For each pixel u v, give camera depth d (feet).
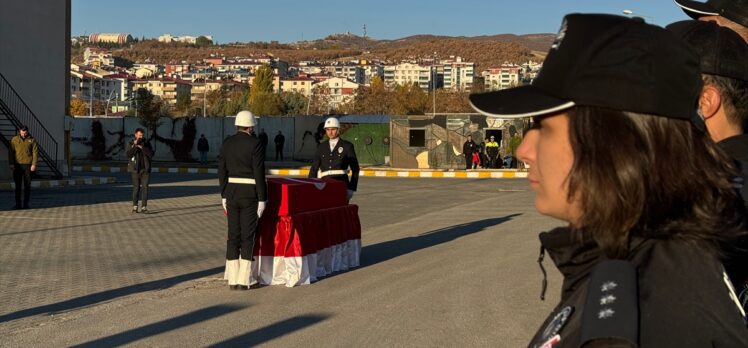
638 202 4.18
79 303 27.04
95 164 150.20
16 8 91.20
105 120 168.14
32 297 27.99
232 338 22.08
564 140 4.43
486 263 36.14
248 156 29.96
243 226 30.07
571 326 4.39
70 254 38.81
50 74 96.68
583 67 4.30
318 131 162.61
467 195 82.74
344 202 36.04
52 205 67.15
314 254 32.22
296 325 23.71
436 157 137.28
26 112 92.53
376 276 33.12
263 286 30.83
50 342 21.54
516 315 24.90
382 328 23.21
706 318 3.95
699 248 4.17
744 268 5.10
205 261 36.99
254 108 403.54
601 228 4.29
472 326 23.38
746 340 3.95
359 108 393.70
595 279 4.18
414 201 74.69
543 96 4.44
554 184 4.48
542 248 5.12
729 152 7.07
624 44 4.25
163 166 146.92
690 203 4.28
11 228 49.88
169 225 52.80
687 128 4.32
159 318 24.72
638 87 4.17
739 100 7.22
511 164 134.92
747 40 8.77
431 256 38.75
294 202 31.55
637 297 4.04
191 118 167.02
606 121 4.26
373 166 144.77
